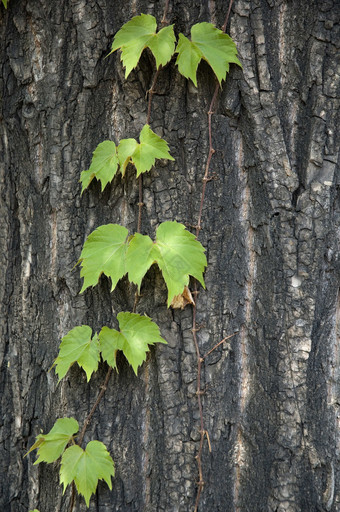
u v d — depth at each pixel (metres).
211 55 1.77
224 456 1.80
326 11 1.77
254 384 1.80
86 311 1.83
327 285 1.79
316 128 1.78
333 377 1.79
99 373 1.82
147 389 1.81
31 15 1.83
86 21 1.80
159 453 1.80
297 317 1.78
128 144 1.78
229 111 1.79
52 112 1.83
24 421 1.87
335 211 1.78
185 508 1.80
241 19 1.78
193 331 1.79
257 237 1.79
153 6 1.79
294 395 1.78
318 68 1.78
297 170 1.79
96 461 1.79
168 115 1.80
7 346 1.90
